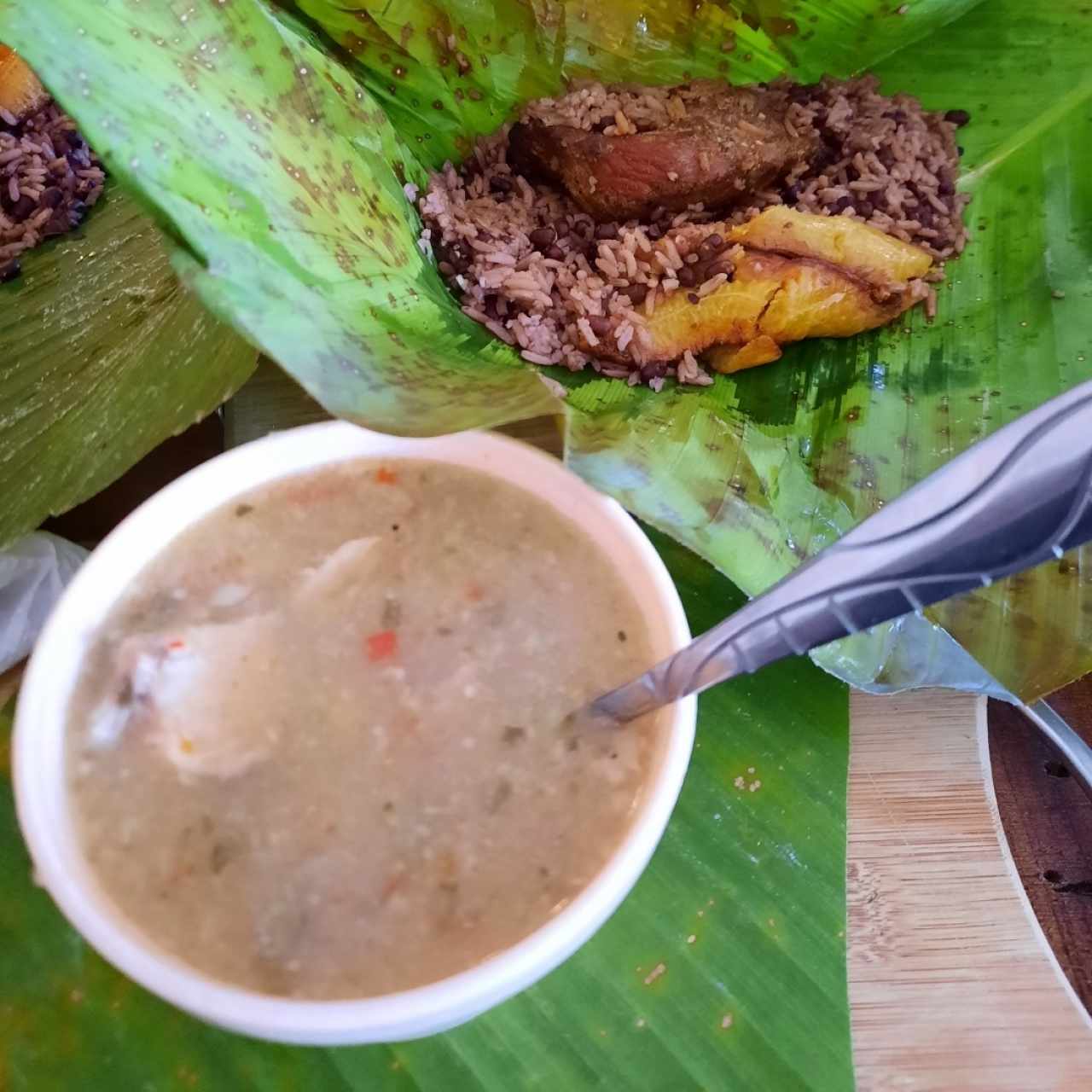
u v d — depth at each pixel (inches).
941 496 6.2
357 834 7.7
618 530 8.4
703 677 7.1
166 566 8.5
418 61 12.3
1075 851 9.7
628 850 7.2
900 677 9.5
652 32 13.1
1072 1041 8.7
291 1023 6.6
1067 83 12.5
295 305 8.4
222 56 8.9
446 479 8.9
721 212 12.9
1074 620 9.6
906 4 12.7
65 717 7.8
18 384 10.8
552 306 11.8
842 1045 8.4
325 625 8.3
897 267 11.4
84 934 6.9
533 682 8.2
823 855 9.1
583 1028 8.5
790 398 11.5
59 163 12.6
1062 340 11.1
